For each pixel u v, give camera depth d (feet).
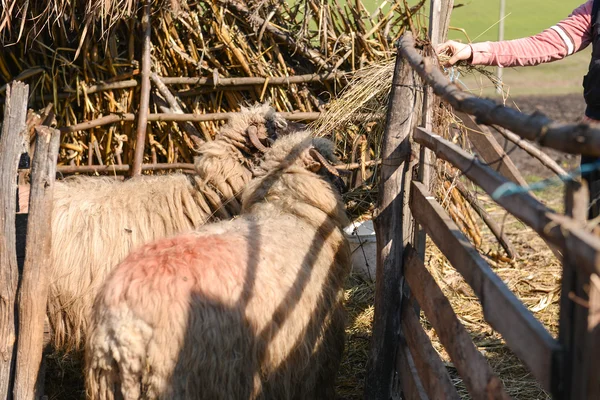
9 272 9.37
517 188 5.16
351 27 16.81
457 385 11.65
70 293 10.71
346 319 10.37
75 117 16.33
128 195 11.55
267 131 12.53
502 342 13.34
